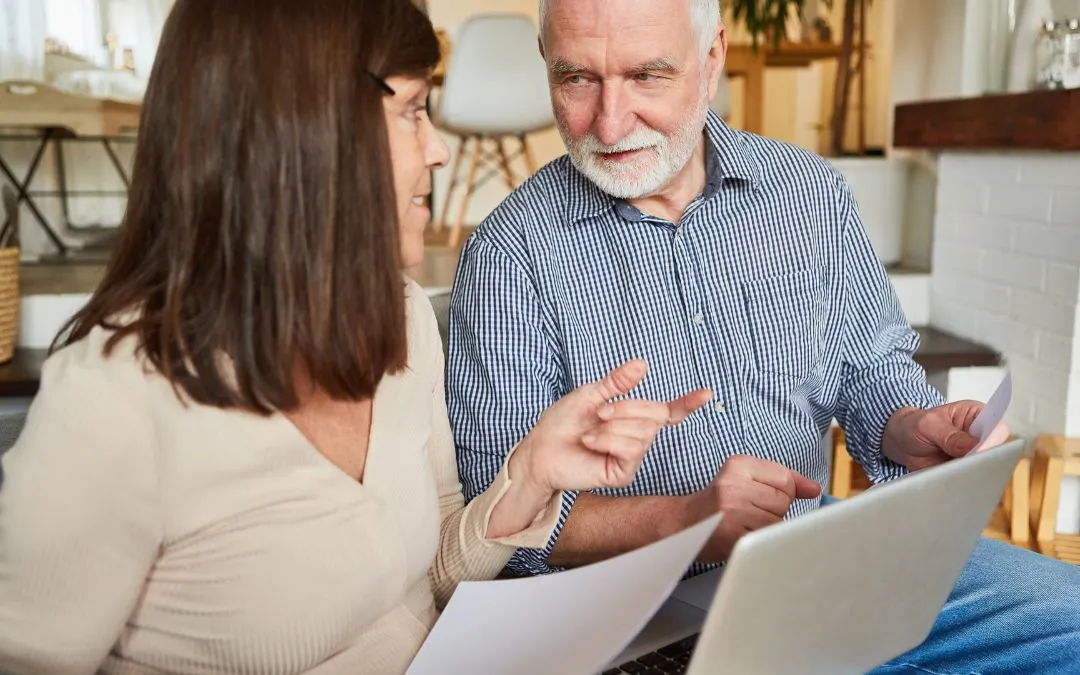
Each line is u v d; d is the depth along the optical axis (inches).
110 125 160.6
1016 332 103.9
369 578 34.5
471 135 167.9
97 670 34.6
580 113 51.8
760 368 56.5
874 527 27.6
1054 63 98.0
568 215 55.4
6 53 164.9
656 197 55.7
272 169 30.8
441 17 230.2
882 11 225.3
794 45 188.9
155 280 32.1
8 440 38.7
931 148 114.6
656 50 49.0
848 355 61.2
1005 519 99.7
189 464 31.9
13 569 29.8
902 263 131.1
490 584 34.9
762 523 41.2
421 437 39.2
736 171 56.0
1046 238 98.0
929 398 57.6
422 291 44.3
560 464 38.8
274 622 33.2
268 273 31.4
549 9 50.6
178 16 31.0
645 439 35.4
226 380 32.1
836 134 146.6
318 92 30.8
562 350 55.6
